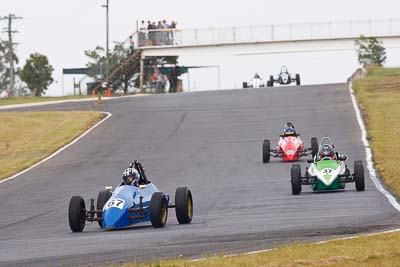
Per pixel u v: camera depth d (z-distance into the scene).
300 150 113.44
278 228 56.34
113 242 53.53
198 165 113.00
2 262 47.09
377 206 67.94
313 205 72.06
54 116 175.75
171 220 67.50
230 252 45.56
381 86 195.00
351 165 102.44
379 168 95.88
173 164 115.19
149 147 133.12
